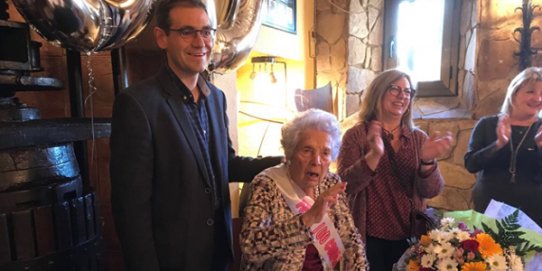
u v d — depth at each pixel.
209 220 1.01
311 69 3.21
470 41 2.86
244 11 1.74
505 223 1.05
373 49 3.20
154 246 0.92
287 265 1.00
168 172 0.94
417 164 1.38
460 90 3.01
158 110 0.94
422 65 3.15
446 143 1.32
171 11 0.96
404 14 3.14
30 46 1.11
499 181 1.62
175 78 1.00
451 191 2.83
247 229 0.99
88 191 1.21
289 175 1.09
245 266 1.09
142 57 1.71
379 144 1.30
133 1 1.12
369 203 1.38
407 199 1.39
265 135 2.95
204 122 1.06
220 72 1.71
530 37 2.51
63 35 1.03
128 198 0.87
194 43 0.97
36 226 1.00
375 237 1.39
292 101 3.06
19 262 0.98
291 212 1.04
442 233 1.06
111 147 0.91
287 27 2.82
